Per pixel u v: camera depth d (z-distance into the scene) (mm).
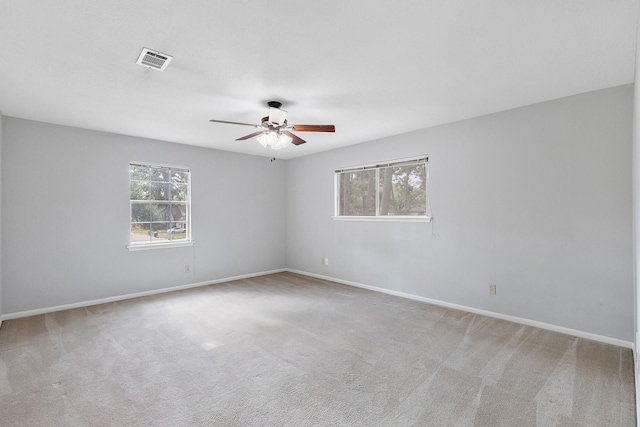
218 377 2410
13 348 2902
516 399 2127
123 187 4555
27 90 2955
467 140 3922
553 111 3273
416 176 4488
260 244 6215
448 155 4105
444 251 4168
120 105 3373
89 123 4012
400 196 4688
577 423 1888
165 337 3164
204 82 2805
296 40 2143
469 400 2119
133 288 4641
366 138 4891
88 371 2490
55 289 4004
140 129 4297
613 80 2812
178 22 1931
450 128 4078
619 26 1983
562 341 3033
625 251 2898
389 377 2410
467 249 3943
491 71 2625
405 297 4602
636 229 2213
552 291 3305
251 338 3143
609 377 2385
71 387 2268
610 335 2980
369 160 5023
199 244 5355
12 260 3717
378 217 4910
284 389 2252
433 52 2311
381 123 4102
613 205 2955
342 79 2762
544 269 3354
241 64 2477
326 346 2957
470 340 3074
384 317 3746
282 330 3350
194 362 2646
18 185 3762
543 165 3346
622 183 2908
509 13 1856
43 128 3932
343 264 5500
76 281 4156
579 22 1944
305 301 4422
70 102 3273
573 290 3178
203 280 5406
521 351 2832
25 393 2193
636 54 2109
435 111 3629
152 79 2736
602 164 3006
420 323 3543
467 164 3926
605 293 3002
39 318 3723
